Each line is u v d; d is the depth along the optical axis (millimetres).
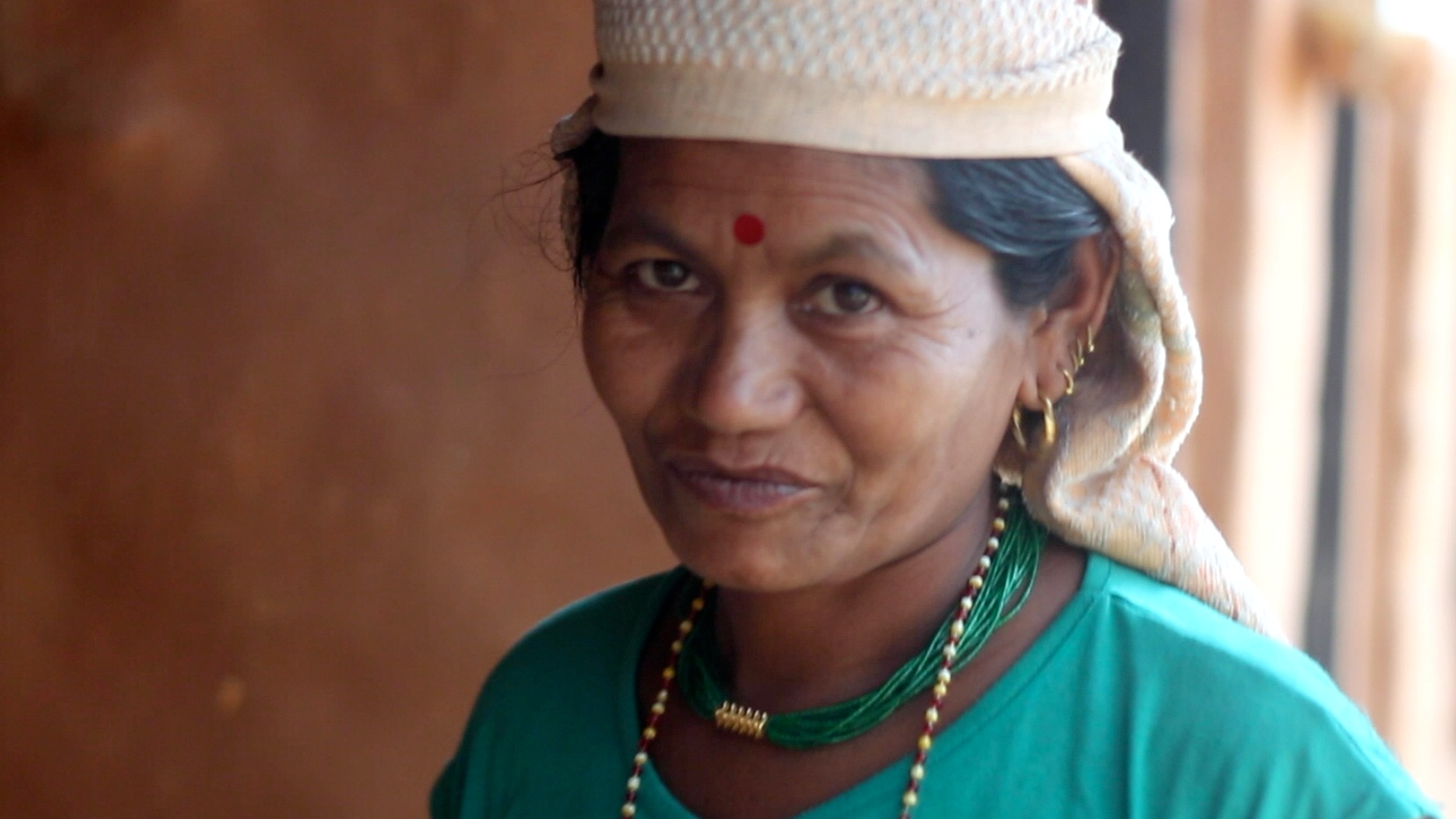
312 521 3088
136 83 2906
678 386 1415
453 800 1810
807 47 1295
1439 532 5484
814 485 1399
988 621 1492
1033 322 1479
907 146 1309
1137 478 1563
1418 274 5004
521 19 3020
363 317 3057
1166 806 1383
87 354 2973
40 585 3008
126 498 3014
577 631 1758
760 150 1327
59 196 2922
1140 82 3826
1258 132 4059
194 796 3105
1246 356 4121
